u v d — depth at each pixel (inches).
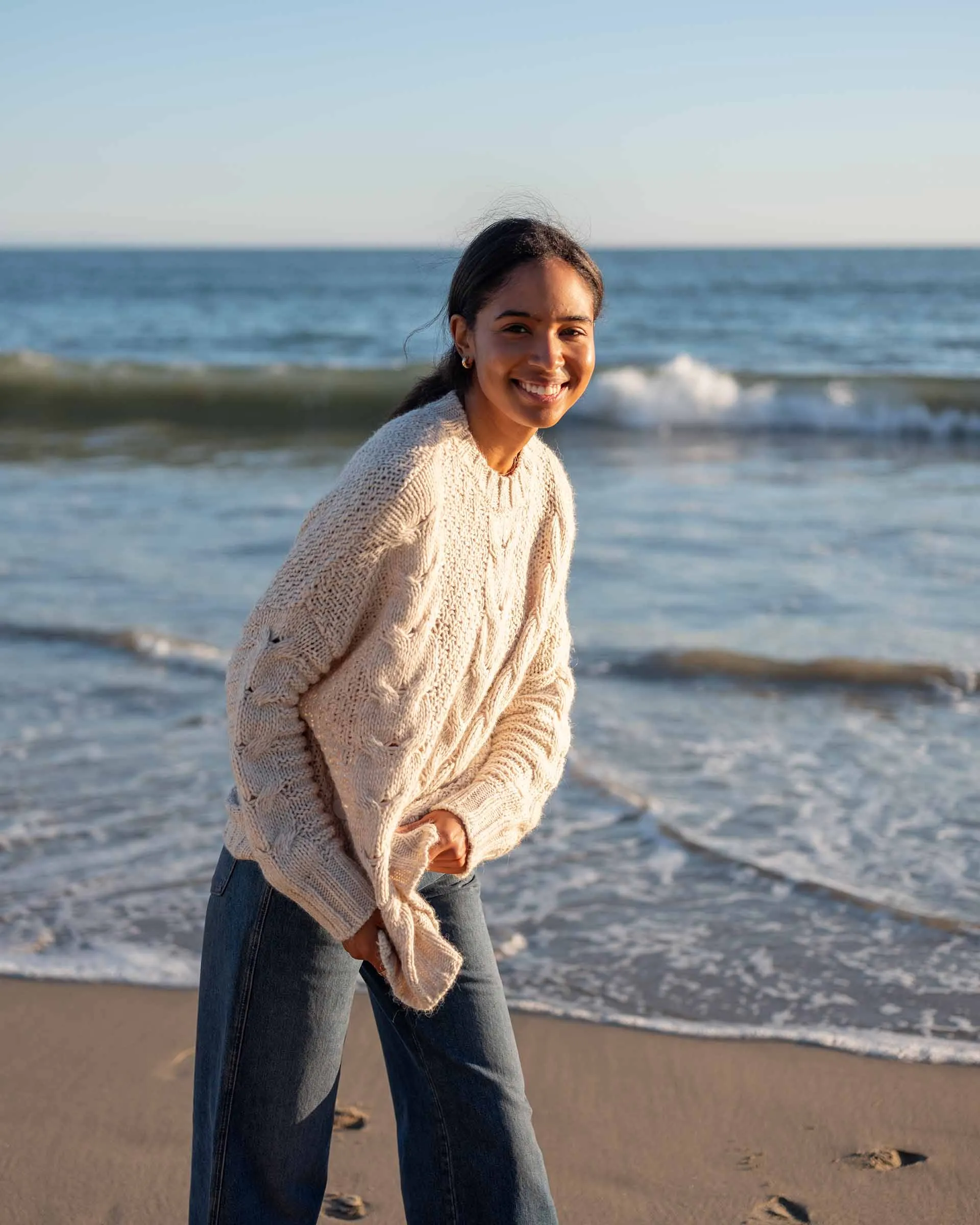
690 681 240.7
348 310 1975.9
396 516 66.6
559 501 78.4
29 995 133.7
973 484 444.5
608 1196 102.7
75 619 280.7
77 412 657.0
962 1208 100.2
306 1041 74.1
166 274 3816.4
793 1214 100.3
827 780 193.5
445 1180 76.6
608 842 173.2
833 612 280.8
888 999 132.0
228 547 347.9
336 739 70.3
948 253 7042.3
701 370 631.8
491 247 69.9
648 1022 127.9
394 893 70.5
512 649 77.0
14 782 193.0
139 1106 114.7
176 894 156.5
